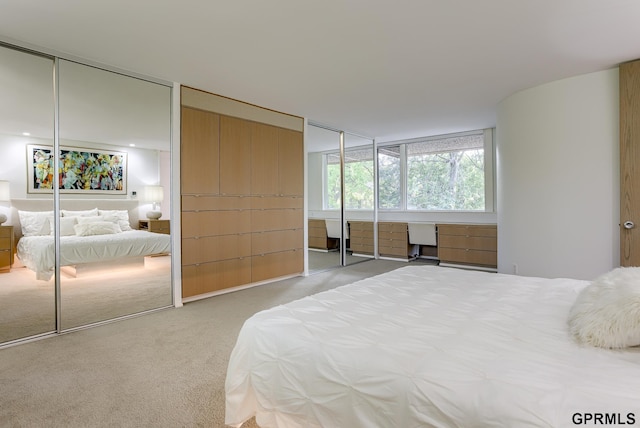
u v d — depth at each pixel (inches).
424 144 265.0
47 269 122.7
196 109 151.5
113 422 67.2
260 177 180.2
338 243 287.9
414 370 45.4
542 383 40.1
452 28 99.2
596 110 135.5
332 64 124.8
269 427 57.9
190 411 70.9
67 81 122.0
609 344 49.5
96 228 132.9
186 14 90.4
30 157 120.0
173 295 144.5
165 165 143.9
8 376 85.5
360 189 279.1
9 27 97.0
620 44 110.6
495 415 37.7
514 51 115.3
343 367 49.8
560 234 146.4
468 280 95.7
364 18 93.1
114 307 138.6
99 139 132.2
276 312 69.8
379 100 169.9
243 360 62.2
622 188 127.3
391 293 83.1
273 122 187.0
